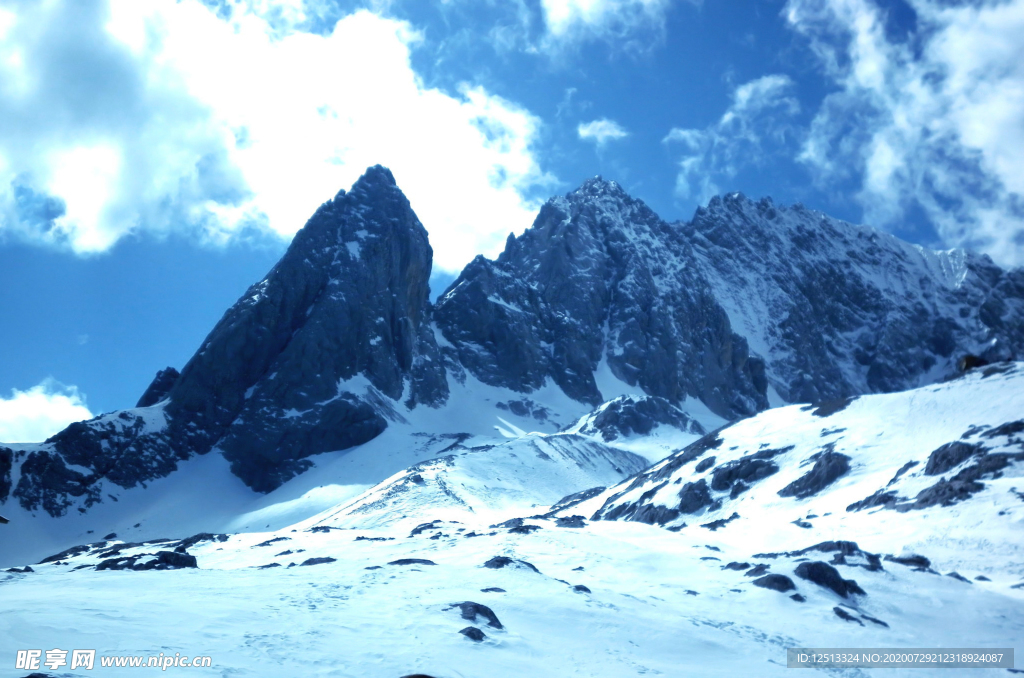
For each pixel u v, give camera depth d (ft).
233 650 87.10
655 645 107.65
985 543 173.06
